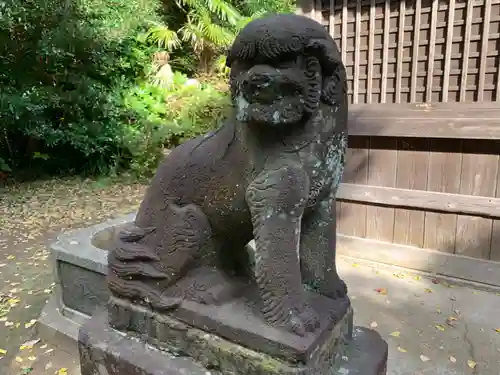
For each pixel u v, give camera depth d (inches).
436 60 94.2
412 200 101.4
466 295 89.4
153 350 47.1
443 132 93.2
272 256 39.2
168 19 247.3
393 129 99.0
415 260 101.6
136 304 48.9
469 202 95.0
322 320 42.4
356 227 111.3
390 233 107.0
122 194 179.2
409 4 95.3
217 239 46.6
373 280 96.9
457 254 99.2
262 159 39.0
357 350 47.8
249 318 42.1
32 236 129.0
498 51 86.6
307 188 38.8
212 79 241.9
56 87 192.9
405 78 98.7
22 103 172.7
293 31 33.9
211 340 43.0
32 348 72.3
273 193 38.0
